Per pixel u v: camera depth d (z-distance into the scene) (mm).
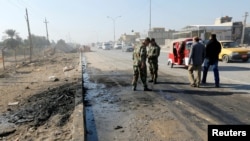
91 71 15453
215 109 6281
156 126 5219
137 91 8703
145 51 8562
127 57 28297
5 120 6043
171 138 4586
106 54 37656
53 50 53656
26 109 6887
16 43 49250
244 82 9703
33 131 5219
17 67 19938
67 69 16328
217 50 8805
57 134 4863
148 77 11734
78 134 4574
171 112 6137
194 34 45375
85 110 6578
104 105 7023
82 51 54062
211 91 8312
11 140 4824
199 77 8984
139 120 5625
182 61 14211
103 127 5277
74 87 9367
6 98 8328
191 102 7012
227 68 14586
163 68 15312
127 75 12977
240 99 7176
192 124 5277
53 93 8609
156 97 7715
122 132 4961
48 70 17219
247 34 54500
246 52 17797
